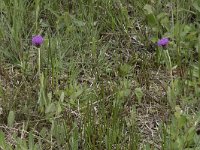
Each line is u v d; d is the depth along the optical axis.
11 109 3.53
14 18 4.01
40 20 4.19
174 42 4.01
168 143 3.19
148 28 4.17
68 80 3.73
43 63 3.83
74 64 3.83
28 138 3.31
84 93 3.60
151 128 3.47
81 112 3.50
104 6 4.25
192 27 4.06
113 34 4.16
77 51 3.99
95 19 4.25
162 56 3.91
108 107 3.50
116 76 3.79
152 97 3.65
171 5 4.24
